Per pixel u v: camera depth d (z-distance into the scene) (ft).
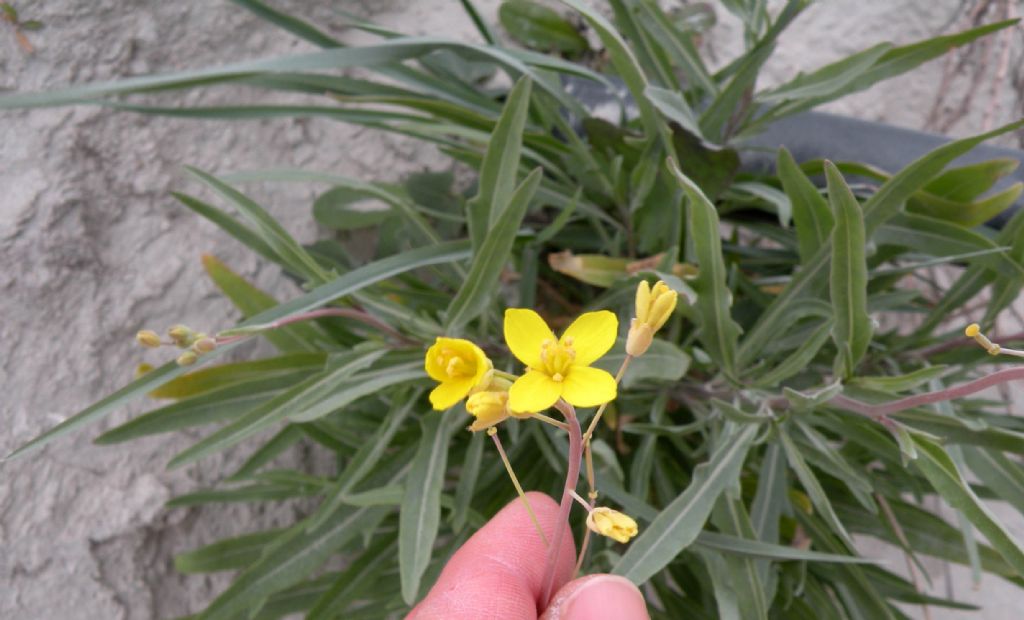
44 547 0.75
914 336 0.72
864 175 0.76
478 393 0.33
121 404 0.51
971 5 1.06
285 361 0.66
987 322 0.67
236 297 0.73
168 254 0.84
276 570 0.62
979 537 1.01
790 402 0.55
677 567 0.80
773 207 0.79
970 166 0.65
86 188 0.81
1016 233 0.61
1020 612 1.02
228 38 0.89
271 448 0.69
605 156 0.78
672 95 0.63
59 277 0.79
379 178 0.93
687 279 0.58
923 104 1.09
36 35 0.82
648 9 0.72
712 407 0.69
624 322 0.71
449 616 0.51
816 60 1.08
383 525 0.74
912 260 0.82
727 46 1.06
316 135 0.92
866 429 0.60
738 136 0.74
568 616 0.47
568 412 0.35
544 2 0.98
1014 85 1.07
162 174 0.85
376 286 0.70
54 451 0.77
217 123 0.88
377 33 0.76
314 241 0.89
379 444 0.62
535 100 0.78
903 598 0.76
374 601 0.78
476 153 0.75
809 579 0.71
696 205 0.53
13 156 0.78
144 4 0.86
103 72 0.84
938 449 0.50
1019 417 0.72
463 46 0.66
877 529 0.76
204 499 0.73
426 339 0.63
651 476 0.78
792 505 0.69
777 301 0.63
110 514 0.78
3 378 0.76
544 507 0.58
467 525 0.72
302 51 0.92
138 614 0.79
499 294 0.78
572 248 0.88
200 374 0.65
